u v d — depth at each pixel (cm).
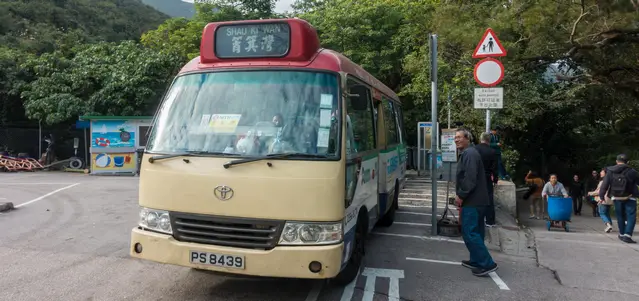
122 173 1767
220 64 466
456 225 780
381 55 1742
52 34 3281
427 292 500
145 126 1778
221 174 399
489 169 834
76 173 1850
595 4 1155
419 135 1494
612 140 2011
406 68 1552
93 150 1744
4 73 2122
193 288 492
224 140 422
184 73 477
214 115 439
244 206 392
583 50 1295
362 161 511
